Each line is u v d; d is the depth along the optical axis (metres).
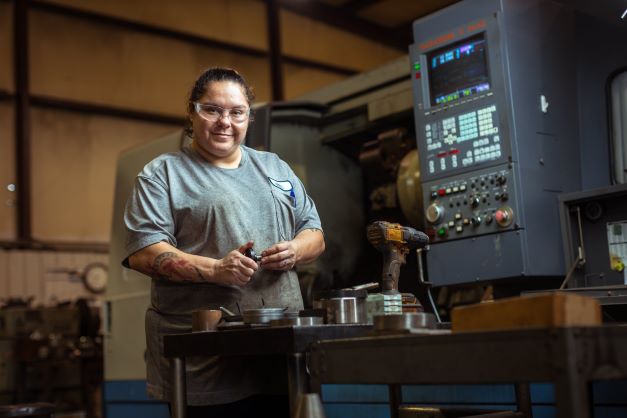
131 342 4.14
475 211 2.67
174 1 10.13
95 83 9.56
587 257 2.50
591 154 2.82
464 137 2.71
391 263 1.94
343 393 2.94
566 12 2.86
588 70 2.84
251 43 10.66
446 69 2.79
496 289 2.77
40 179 9.19
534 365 1.28
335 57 11.31
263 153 2.27
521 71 2.66
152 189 2.08
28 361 7.07
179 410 1.82
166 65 10.07
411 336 1.45
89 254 9.41
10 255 8.84
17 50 9.09
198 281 1.97
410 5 11.04
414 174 3.29
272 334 1.63
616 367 1.32
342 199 3.81
